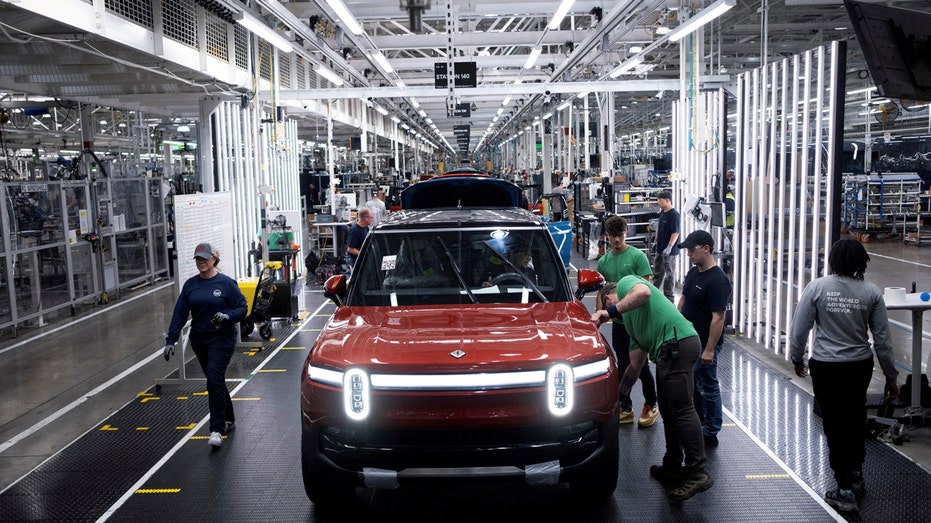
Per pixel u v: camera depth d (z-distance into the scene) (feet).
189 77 33.60
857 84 79.36
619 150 117.50
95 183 38.88
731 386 21.30
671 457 14.71
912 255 52.54
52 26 24.11
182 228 23.07
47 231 34.65
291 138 50.29
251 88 38.96
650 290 13.96
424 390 11.58
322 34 38.91
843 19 57.31
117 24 24.21
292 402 20.97
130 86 37.60
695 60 34.91
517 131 144.46
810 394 20.39
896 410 18.11
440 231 16.14
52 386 24.03
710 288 15.70
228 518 13.62
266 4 28.96
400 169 124.77
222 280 17.92
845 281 13.50
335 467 11.99
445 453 11.57
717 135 32.14
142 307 38.29
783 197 23.66
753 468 15.38
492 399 11.56
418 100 89.51
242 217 39.88
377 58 47.55
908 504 13.60
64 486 15.39
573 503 13.80
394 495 14.56
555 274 15.49
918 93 15.58
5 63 30.63
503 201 31.22
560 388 11.70
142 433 18.79
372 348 12.32
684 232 37.86
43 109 63.46
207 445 17.69
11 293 31.50
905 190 61.93
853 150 68.54
